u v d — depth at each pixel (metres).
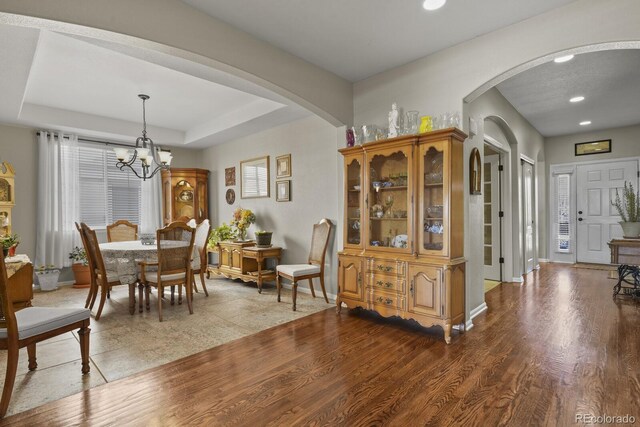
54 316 2.12
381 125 3.65
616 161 6.20
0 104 3.75
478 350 2.60
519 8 2.51
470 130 3.37
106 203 5.52
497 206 5.16
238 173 5.72
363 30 2.81
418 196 3.02
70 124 4.72
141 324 3.29
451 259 2.84
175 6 2.37
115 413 1.83
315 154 4.45
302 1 2.41
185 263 3.60
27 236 4.77
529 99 4.58
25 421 1.76
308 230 4.57
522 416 1.75
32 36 2.29
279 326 3.22
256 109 4.50
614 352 2.50
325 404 1.89
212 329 3.14
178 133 5.96
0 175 4.27
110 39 2.21
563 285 4.79
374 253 3.30
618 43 2.33
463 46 3.01
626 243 3.81
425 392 2.00
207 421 1.75
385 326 3.19
